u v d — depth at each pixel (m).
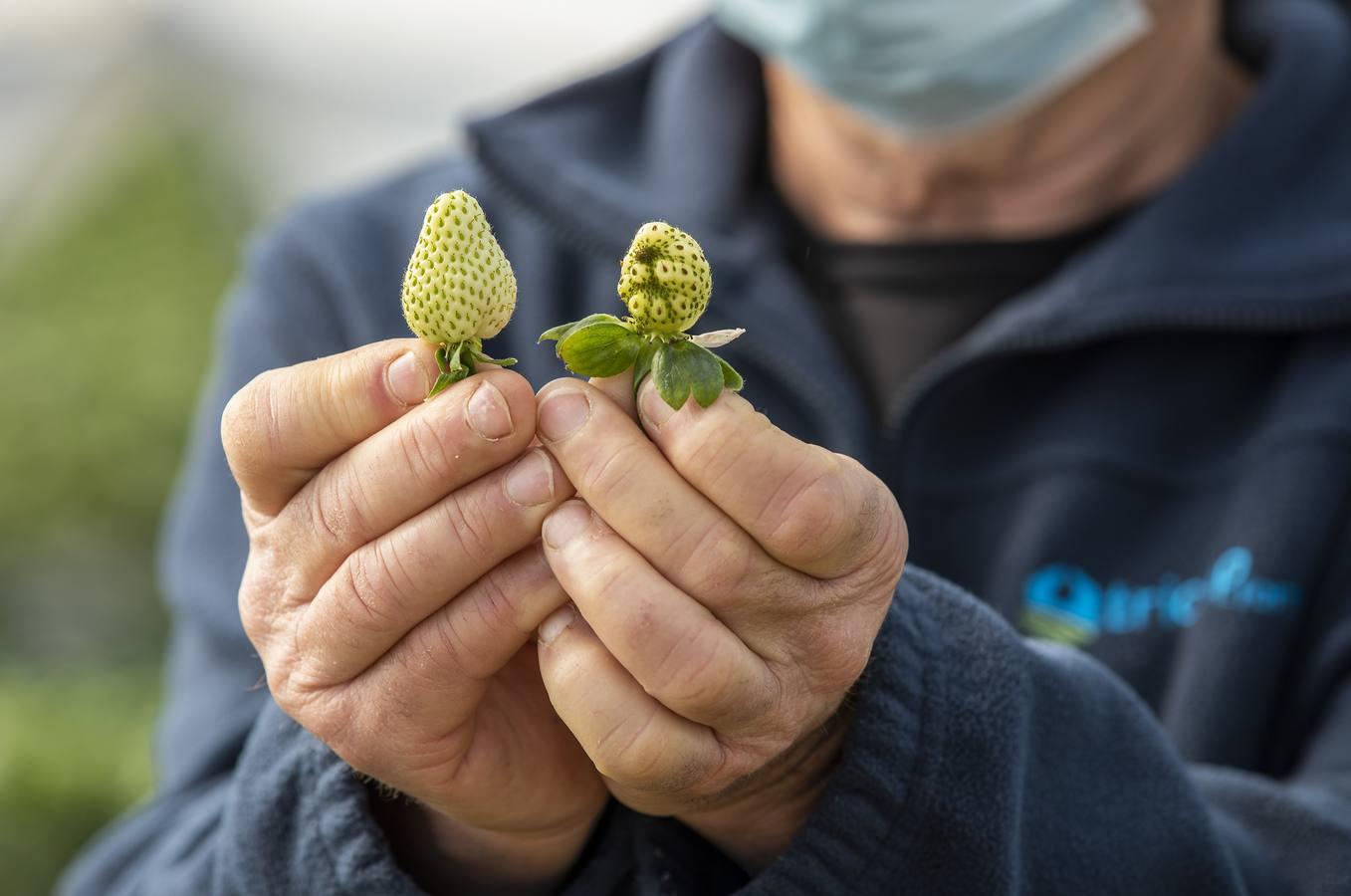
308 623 0.93
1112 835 1.07
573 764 1.03
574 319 1.80
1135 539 1.56
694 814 1.04
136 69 10.25
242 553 1.71
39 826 3.63
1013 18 1.54
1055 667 1.09
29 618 5.55
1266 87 1.68
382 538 0.90
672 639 0.86
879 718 0.98
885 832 0.99
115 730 3.89
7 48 9.84
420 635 0.91
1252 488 1.52
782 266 1.70
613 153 1.91
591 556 0.86
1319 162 1.67
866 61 1.60
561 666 0.90
